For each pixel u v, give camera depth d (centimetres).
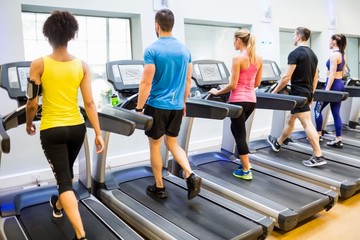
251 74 307
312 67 352
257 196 286
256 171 355
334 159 394
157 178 281
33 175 370
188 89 274
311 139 366
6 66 253
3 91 344
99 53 441
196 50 535
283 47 646
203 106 288
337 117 452
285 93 381
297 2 609
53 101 189
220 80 352
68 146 203
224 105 281
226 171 356
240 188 306
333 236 252
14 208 262
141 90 246
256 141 463
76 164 394
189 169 263
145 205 270
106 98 438
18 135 358
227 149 407
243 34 300
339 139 454
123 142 432
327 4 662
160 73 247
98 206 268
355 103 567
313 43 682
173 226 234
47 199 279
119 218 249
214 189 312
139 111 253
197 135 504
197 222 239
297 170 358
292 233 258
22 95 249
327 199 285
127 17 448
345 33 710
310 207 268
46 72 183
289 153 419
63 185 192
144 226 241
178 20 464
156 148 270
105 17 436
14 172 362
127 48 461
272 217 257
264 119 581
